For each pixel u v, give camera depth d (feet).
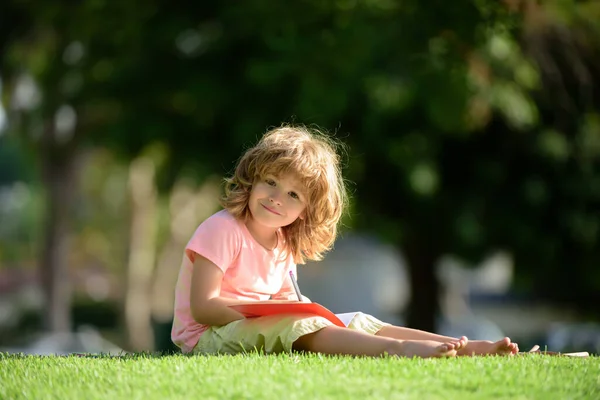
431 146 60.75
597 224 65.92
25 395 14.37
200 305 19.61
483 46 48.37
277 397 13.89
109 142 65.72
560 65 60.03
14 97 87.30
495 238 66.03
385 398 13.91
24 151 107.34
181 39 61.16
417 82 50.47
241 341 18.99
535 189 64.90
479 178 64.59
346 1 50.26
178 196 140.15
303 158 20.15
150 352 21.35
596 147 64.85
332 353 18.51
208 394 14.21
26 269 195.72
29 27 75.82
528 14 50.80
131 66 61.72
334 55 50.52
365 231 68.90
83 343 87.86
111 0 60.39
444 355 17.62
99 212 173.47
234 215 20.44
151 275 148.46
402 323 81.97
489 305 189.06
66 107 70.33
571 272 71.00
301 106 51.75
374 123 55.98
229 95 58.65
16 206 200.03
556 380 15.46
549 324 137.28
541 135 64.08
